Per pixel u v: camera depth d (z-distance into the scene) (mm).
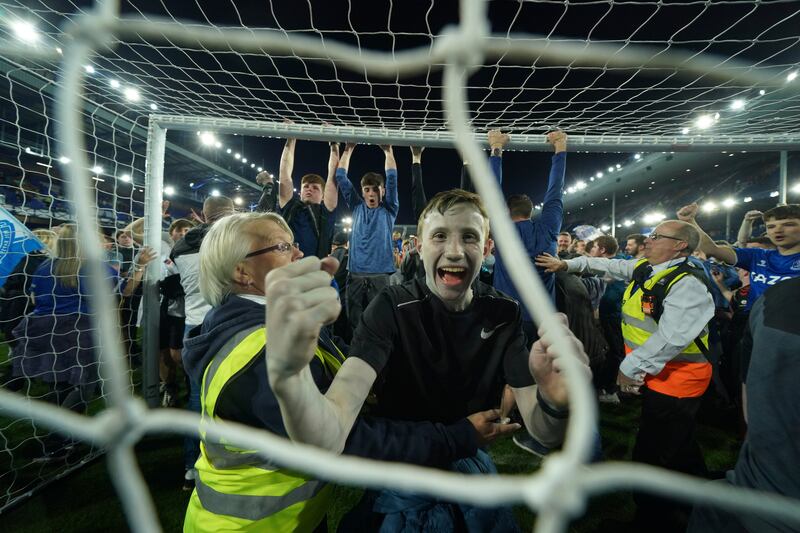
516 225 2477
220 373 823
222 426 386
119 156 9086
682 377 1710
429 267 1010
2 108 9031
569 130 2676
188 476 2086
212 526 849
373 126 2771
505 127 2639
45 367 2264
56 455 2318
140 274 2627
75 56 332
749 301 2896
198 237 2416
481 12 343
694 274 1747
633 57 424
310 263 534
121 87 2285
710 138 2512
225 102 2488
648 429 1803
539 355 654
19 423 2727
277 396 551
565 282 2742
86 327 2400
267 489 844
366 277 3080
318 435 620
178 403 3197
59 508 1955
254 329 874
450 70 348
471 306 1021
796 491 757
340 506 1988
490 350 1008
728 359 3043
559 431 757
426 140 2564
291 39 360
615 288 3266
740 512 825
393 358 995
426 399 1013
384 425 832
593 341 2656
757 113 2328
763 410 829
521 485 318
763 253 2830
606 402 3332
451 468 958
